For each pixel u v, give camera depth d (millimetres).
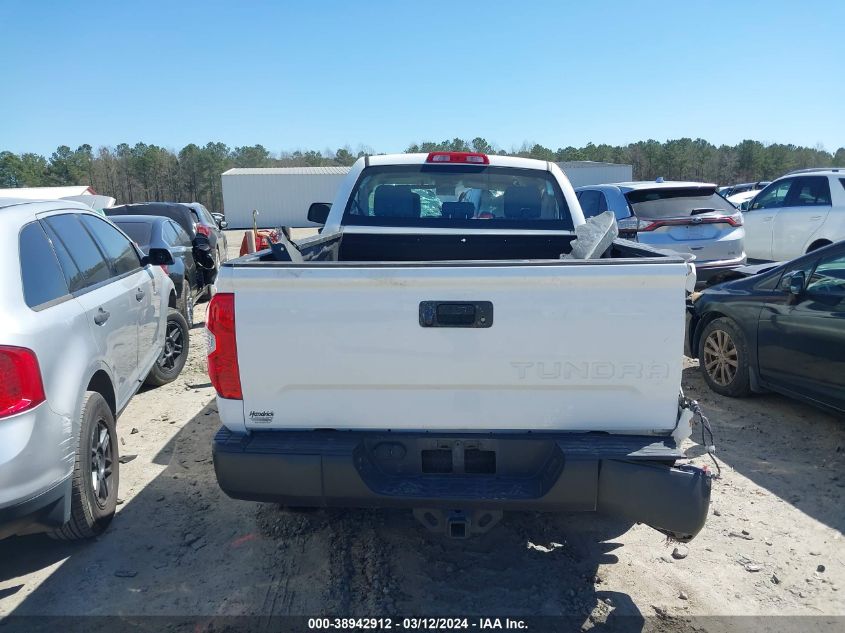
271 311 2701
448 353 2684
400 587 3201
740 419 5324
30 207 3756
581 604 3078
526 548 3551
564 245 4699
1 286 3053
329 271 2643
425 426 2781
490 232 4684
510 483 2766
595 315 2643
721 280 8727
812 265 5043
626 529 3756
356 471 2715
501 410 2746
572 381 2695
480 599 3111
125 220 8594
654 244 8562
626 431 2758
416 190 4820
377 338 2686
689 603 3088
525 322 2654
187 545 3576
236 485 2779
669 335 2652
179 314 6602
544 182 4832
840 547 3551
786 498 4074
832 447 4789
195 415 5562
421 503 2727
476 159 4801
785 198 10734
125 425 5352
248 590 3178
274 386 2766
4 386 2859
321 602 3084
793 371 5086
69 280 3770
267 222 52688
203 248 9617
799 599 3123
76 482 3330
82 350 3510
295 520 3834
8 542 3615
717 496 4098
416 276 2627
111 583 3236
